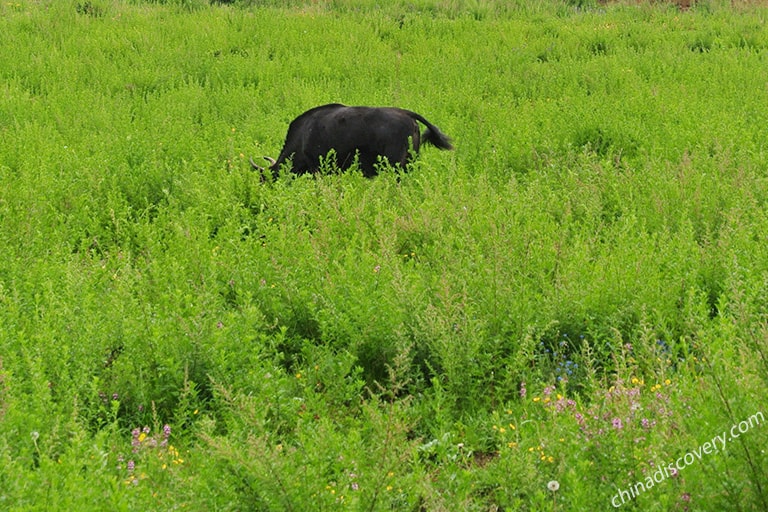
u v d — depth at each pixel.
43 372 12.96
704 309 14.86
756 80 36.50
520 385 14.13
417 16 53.81
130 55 42.78
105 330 14.70
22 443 11.41
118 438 12.42
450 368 13.86
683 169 22.75
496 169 26.16
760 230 18.42
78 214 22.09
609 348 14.90
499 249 17.00
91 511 9.64
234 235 19.70
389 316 15.21
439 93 34.78
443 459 11.73
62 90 36.03
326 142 25.47
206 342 14.30
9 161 26.34
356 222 19.91
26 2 53.41
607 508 10.20
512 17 55.50
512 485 10.79
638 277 16.09
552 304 15.57
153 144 27.39
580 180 23.55
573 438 11.12
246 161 25.80
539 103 33.12
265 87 37.44
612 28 50.03
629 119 30.27
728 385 10.82
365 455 11.08
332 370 14.19
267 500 10.12
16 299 15.31
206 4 56.28
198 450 11.95
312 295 16.14
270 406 12.65
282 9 55.81
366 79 38.59
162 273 17.39
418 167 25.08
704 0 59.03
